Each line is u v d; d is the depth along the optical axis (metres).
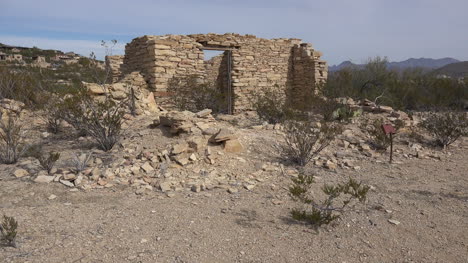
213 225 4.18
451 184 5.98
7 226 3.57
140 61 13.94
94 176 5.59
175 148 6.47
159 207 4.66
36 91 11.07
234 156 6.86
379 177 6.30
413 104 17.28
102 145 7.20
